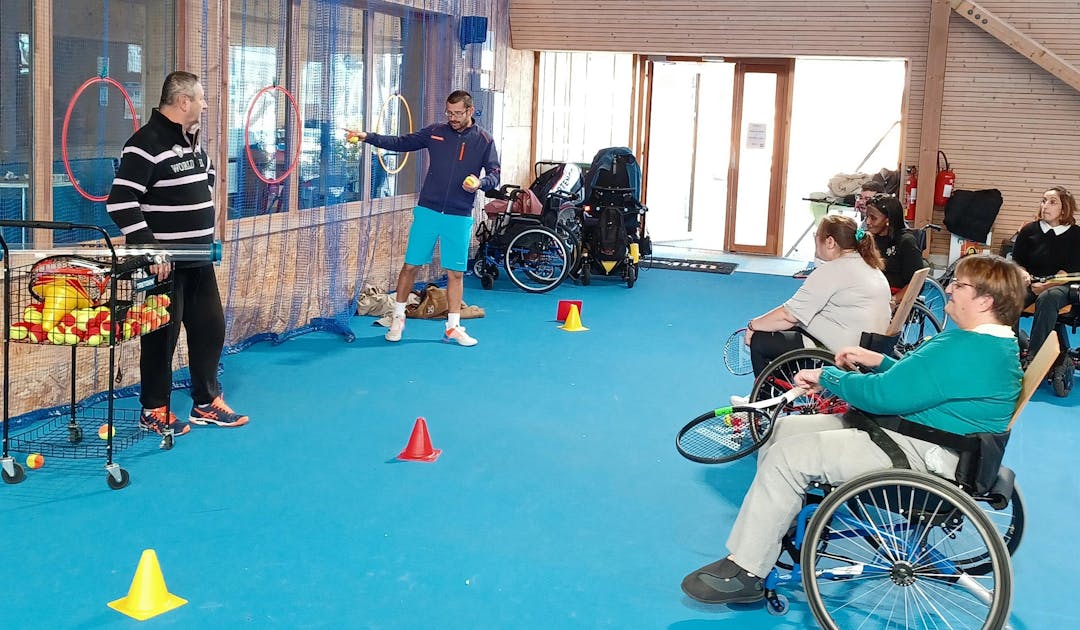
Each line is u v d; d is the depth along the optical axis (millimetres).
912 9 9828
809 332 4555
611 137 11633
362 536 3752
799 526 3225
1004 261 3068
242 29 6086
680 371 6348
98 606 3152
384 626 3109
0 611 3094
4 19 4492
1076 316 6105
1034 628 3244
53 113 4781
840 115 14086
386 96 7723
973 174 10023
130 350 5391
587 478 4445
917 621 3266
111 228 5172
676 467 4625
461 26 8727
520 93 11070
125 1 5172
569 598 3342
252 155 6293
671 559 3666
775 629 3193
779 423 3547
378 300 7734
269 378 5848
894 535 3176
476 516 3984
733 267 10625
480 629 3121
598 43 10664
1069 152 9695
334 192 6992
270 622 3104
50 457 4410
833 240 4566
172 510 3916
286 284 6766
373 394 5609
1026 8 9570
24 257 4496
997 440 3020
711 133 12672
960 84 9883
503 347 6859
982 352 3008
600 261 9305
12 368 4688
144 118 5375
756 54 10359
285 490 4168
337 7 6840
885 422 3168
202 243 4590
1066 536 4000
